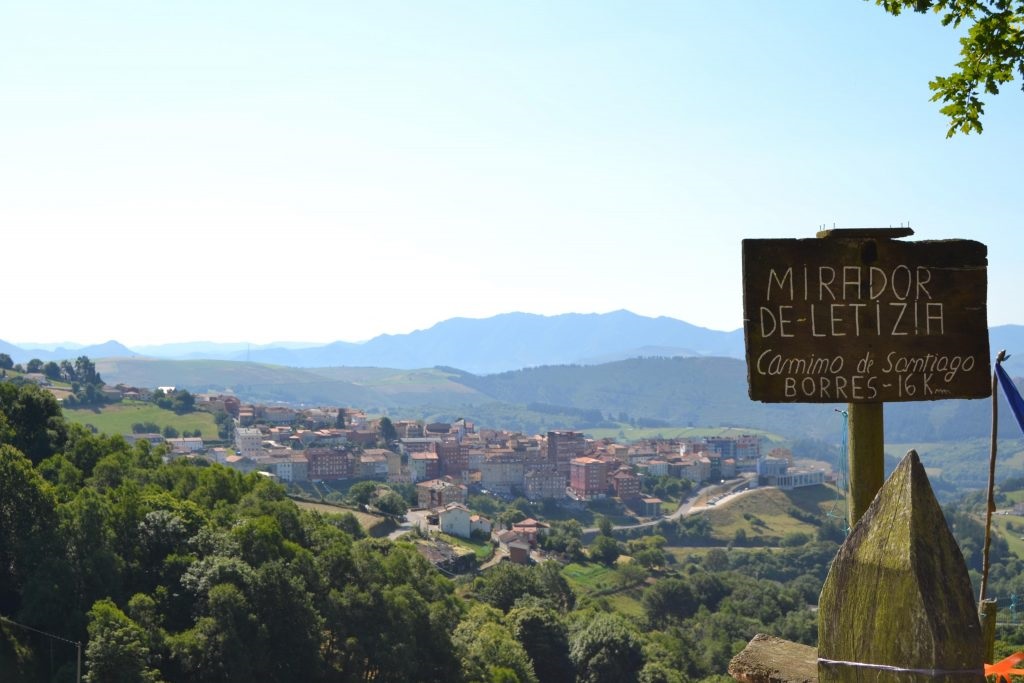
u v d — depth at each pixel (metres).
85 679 59.06
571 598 134.25
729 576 168.12
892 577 3.70
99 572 68.38
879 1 8.93
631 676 102.12
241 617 69.94
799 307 5.92
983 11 8.49
